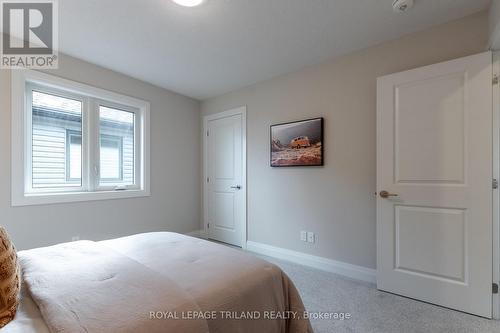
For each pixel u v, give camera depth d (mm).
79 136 2736
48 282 1020
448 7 1818
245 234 3389
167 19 1952
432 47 2064
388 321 1746
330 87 2635
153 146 3340
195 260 1349
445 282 1909
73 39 2248
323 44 2336
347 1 1755
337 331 1643
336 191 2590
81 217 2646
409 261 2057
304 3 1771
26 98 2369
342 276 2500
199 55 2543
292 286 1406
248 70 2906
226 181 3637
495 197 1759
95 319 808
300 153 2824
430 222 1971
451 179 1890
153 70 2904
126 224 3037
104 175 2955
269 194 3150
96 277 1070
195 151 3910
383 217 2176
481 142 1779
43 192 2465
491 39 1735
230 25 2033
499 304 1753
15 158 2215
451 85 1889
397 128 2115
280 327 1278
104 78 2824
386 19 1959
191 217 3834
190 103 3838
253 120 3324
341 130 2559
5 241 972
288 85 2969
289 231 2957
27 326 816
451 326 1684
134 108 3227
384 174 2172
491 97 1753
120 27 2059
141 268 1161
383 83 2182
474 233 1802
